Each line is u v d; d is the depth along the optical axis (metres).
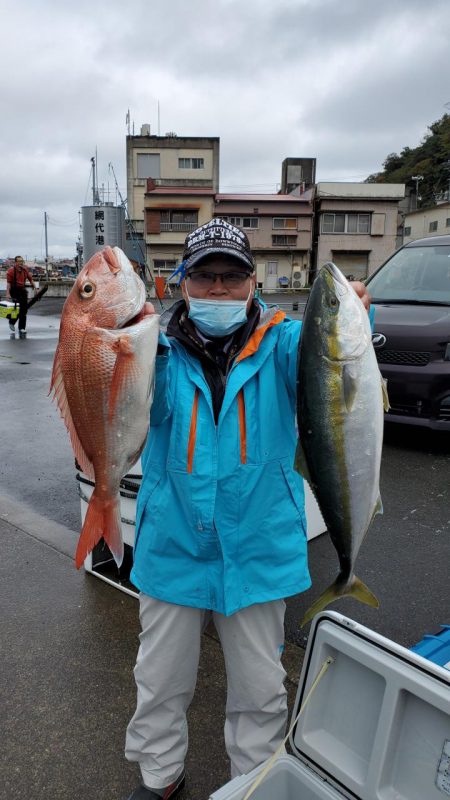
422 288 6.66
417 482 5.16
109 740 2.34
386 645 1.50
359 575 3.60
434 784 1.39
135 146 48.53
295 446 2.04
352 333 1.82
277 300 29.55
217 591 1.87
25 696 2.57
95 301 1.72
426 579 3.55
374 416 1.86
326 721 1.66
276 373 2.00
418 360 5.77
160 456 1.94
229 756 2.09
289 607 3.27
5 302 22.14
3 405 8.45
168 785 2.02
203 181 48.91
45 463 5.97
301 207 45.03
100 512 1.80
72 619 3.12
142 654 2.00
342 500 1.87
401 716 1.46
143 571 1.95
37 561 3.75
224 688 2.62
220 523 1.84
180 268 2.02
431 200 59.19
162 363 1.86
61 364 1.79
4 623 3.09
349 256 45.62
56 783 2.15
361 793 1.51
